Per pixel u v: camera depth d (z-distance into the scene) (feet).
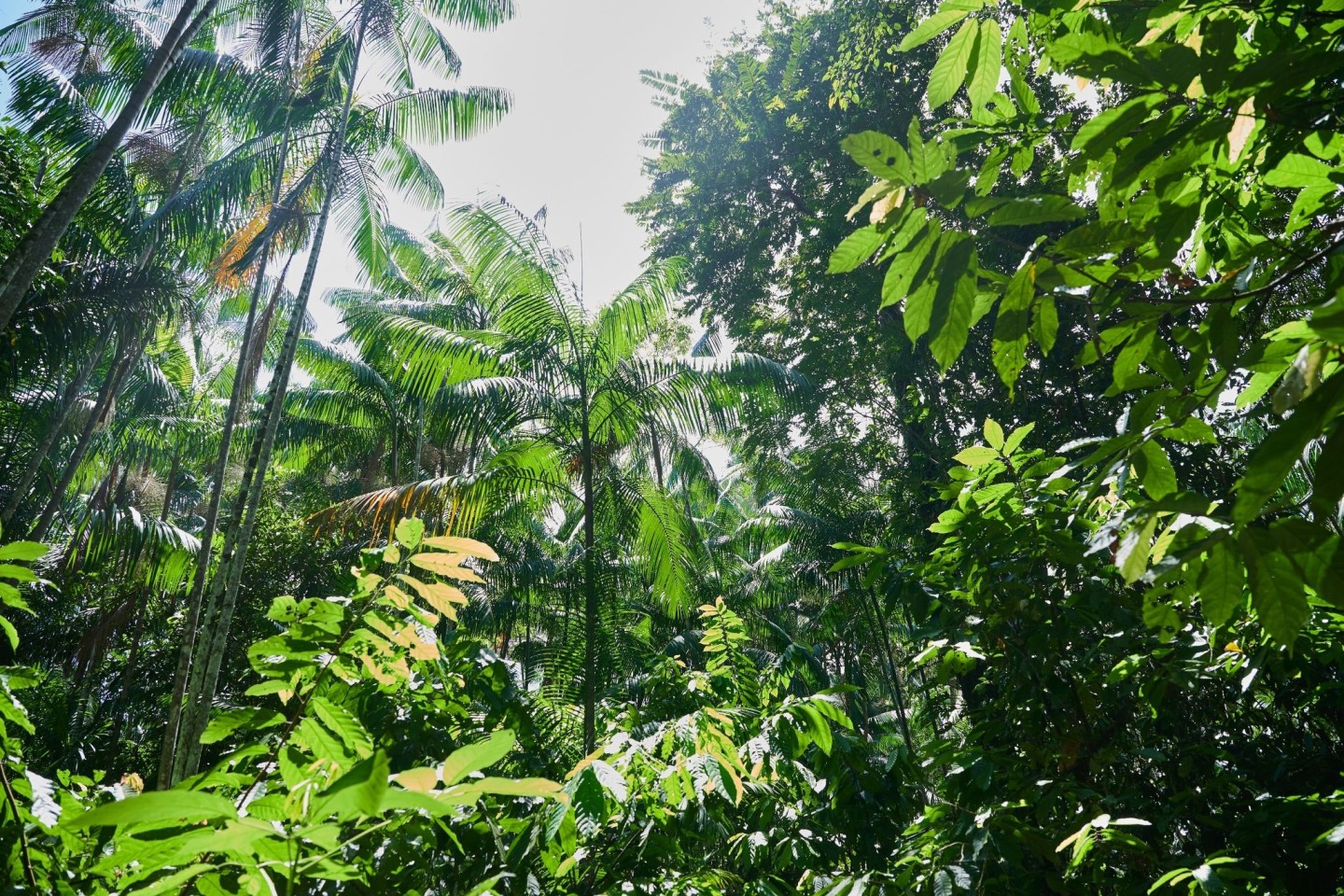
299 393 44.19
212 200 30.68
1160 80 2.93
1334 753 8.61
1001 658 9.61
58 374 36.78
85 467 45.65
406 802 2.47
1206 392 3.33
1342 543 2.56
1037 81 21.91
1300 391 2.55
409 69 34.12
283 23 31.81
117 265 31.55
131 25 33.47
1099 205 4.08
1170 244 3.16
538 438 27.20
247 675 34.22
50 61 38.88
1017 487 8.92
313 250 29.01
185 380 53.72
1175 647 8.21
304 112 31.45
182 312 35.55
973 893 7.57
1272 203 4.26
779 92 38.58
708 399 27.61
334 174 29.78
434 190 38.78
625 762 7.94
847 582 42.86
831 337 35.88
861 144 3.14
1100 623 9.05
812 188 37.73
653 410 27.17
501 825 6.67
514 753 11.19
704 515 58.59
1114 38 3.50
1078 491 8.34
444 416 27.07
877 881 8.08
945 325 3.11
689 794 8.01
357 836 2.86
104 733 38.34
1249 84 2.66
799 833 9.58
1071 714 9.18
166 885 3.10
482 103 34.47
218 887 3.55
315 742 4.05
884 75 31.81
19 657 37.63
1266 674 7.90
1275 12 3.11
